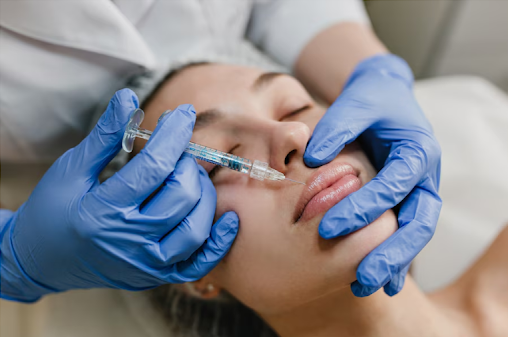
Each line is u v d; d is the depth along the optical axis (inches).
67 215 35.6
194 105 42.6
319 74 67.7
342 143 37.9
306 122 43.4
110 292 59.5
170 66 49.2
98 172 38.4
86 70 48.7
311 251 34.7
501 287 50.6
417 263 61.5
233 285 40.8
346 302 41.1
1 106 46.8
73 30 43.8
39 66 46.1
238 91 42.7
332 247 34.2
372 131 44.0
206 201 38.3
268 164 37.4
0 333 53.9
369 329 43.1
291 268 35.8
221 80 44.3
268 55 73.0
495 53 100.4
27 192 61.3
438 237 62.7
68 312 57.8
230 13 59.7
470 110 74.4
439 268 61.2
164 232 37.2
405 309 44.7
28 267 40.3
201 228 37.3
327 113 42.0
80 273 39.1
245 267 38.3
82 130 55.4
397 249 34.7
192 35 55.8
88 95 51.3
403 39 98.3
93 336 56.7
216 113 41.1
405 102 45.6
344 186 35.6
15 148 54.1
